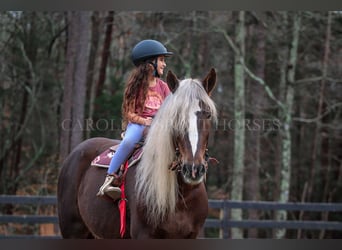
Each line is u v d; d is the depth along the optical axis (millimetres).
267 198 21219
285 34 17281
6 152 18812
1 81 17828
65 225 5820
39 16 17250
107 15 17141
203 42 18906
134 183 4734
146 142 4586
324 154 20984
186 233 4516
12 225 17609
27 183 19266
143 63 4906
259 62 17172
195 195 4520
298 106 20359
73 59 14680
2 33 17047
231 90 19250
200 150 4066
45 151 19562
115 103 16047
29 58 17922
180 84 4395
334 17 16984
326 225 10594
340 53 18219
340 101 18938
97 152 5684
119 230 4926
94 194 5215
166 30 18328
